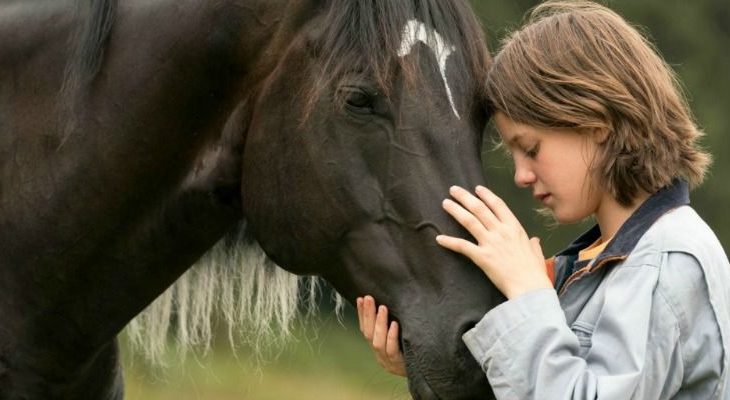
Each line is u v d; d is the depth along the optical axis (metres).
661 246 4.17
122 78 4.73
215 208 4.79
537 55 4.38
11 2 5.00
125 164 4.75
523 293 4.16
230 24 4.62
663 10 27.42
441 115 4.32
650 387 4.01
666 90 4.38
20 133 4.88
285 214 4.54
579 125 4.28
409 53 4.31
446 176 4.30
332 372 16.92
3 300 4.99
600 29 4.43
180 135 4.73
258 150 4.58
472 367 4.24
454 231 4.29
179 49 4.66
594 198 4.38
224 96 4.70
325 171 4.41
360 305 4.44
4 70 4.92
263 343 5.47
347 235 4.44
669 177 4.30
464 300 4.26
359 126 4.35
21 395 5.03
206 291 5.31
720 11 28.77
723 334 4.09
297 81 4.48
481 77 4.47
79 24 4.80
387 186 4.34
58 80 4.82
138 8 4.78
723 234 25.42
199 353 5.54
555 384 4.01
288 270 4.66
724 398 4.11
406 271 4.34
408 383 4.36
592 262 4.30
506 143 4.50
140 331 5.62
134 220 4.82
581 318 4.27
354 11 4.38
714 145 25.77
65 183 4.81
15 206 4.91
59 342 5.00
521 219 21.89
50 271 4.89
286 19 4.54
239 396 10.59
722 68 27.56
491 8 20.48
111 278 4.89
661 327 4.05
